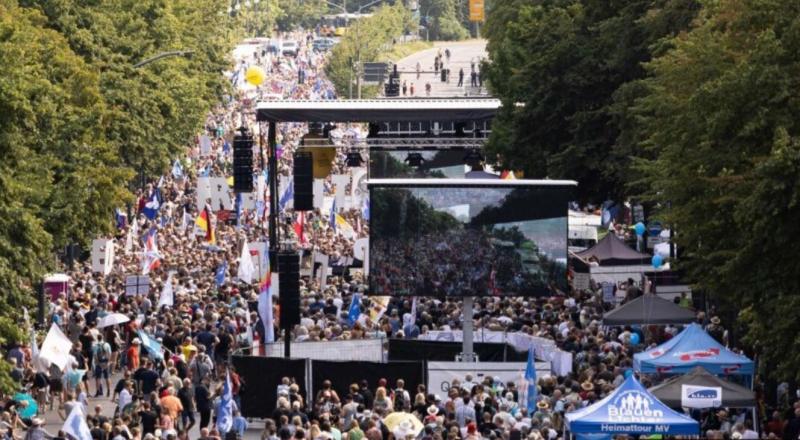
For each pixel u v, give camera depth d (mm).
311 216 192500
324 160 156875
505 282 113750
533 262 113812
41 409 101312
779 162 81375
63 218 124375
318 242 173500
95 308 117375
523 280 113875
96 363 109125
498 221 113562
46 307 122000
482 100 153875
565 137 148625
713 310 117125
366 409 90188
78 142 127500
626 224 195000
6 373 89125
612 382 93188
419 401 90062
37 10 147125
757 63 85812
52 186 118625
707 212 90938
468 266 113875
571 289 137875
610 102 145625
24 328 99312
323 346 110125
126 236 179250
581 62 145625
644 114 130125
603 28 143125
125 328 117688
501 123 150750
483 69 156750
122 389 97562
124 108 180125
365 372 99688
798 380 82375
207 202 178000
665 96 102312
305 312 128875
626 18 141500
